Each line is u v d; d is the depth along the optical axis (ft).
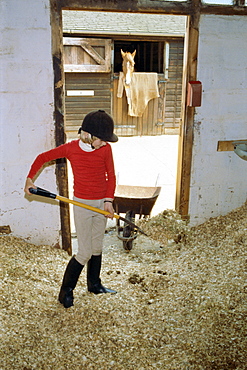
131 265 13.51
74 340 8.85
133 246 15.20
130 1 12.76
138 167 26.68
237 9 14.03
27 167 12.93
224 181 15.87
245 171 16.02
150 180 23.68
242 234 14.34
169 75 36.55
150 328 9.48
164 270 13.03
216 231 15.35
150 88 35.96
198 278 12.10
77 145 9.55
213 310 10.07
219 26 14.05
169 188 22.22
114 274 12.68
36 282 11.32
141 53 42.70
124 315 10.01
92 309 10.14
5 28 11.64
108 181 9.87
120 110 36.60
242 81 14.92
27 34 11.88
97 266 10.90
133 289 11.57
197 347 8.70
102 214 10.13
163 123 37.83
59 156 9.72
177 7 13.38
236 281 11.46
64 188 13.43
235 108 15.14
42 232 13.71
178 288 11.59
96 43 33.76
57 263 12.86
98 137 9.10
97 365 8.11
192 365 8.12
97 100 35.68
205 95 14.58
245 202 16.48
